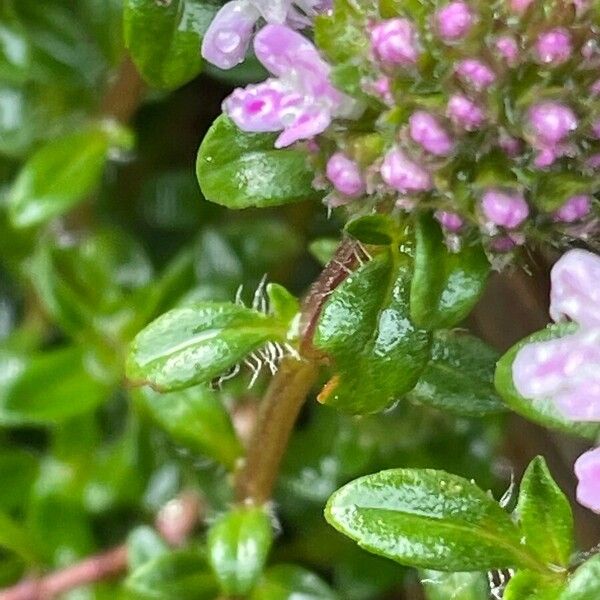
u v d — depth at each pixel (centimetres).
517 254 7
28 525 11
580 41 7
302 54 7
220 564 9
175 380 8
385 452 10
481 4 7
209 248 11
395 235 7
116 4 11
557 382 7
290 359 8
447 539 7
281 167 8
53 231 11
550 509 8
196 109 12
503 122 7
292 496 10
